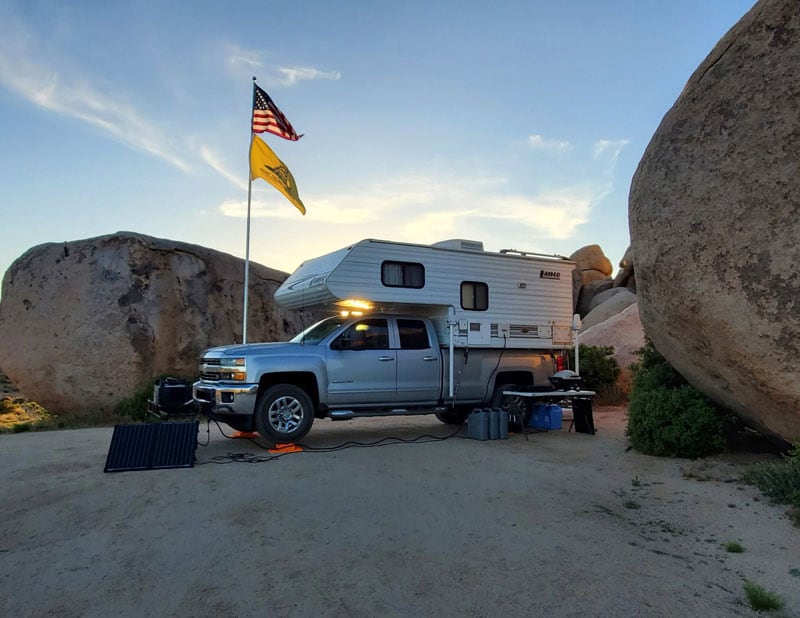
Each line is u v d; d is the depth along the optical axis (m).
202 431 10.62
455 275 10.21
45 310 14.55
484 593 3.98
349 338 9.54
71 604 3.82
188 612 3.72
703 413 7.66
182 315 15.62
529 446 9.02
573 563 4.46
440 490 6.39
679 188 6.61
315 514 5.57
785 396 5.91
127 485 6.55
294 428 8.84
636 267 7.36
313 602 3.85
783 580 4.16
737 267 6.01
